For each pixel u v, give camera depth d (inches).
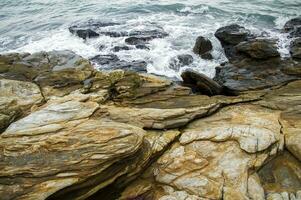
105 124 456.1
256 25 1016.9
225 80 703.7
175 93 616.7
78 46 925.2
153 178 429.4
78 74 644.1
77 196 388.5
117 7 1245.1
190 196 391.5
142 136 436.8
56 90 601.0
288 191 402.3
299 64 719.7
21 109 516.7
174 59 834.2
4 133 435.8
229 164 427.5
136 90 614.5
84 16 1190.3
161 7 1202.0
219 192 393.1
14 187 370.0
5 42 1016.9
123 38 944.3
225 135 470.3
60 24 1130.7
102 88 606.2
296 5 1176.8
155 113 520.1
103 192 410.6
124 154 405.7
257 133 466.6
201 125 514.9
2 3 1455.5
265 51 735.1
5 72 658.8
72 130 440.8
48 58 708.7
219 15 1109.7
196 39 876.6
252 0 1248.2
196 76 700.0
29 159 398.0
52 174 383.2
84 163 394.0
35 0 1472.7
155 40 919.7
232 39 869.2
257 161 429.7
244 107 570.9
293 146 445.4
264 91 649.0
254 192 391.9
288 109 543.8
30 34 1064.8
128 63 815.1
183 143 471.5
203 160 438.6
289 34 909.2
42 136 429.7
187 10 1163.9
